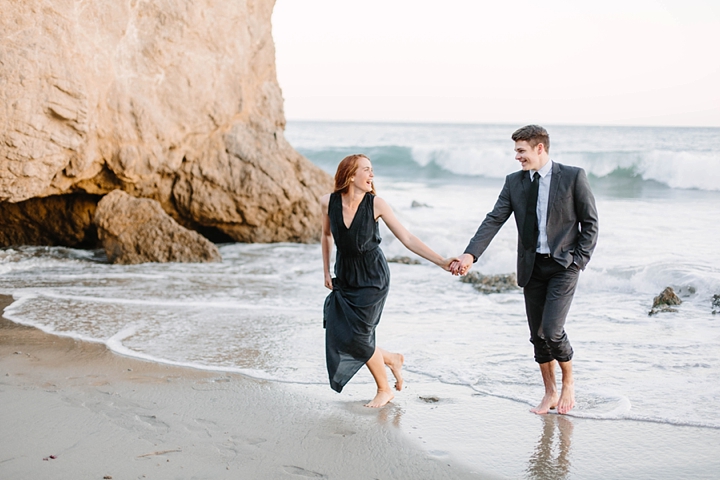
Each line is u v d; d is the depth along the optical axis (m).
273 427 3.92
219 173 11.88
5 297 7.43
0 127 8.59
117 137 10.21
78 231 11.36
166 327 6.26
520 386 4.68
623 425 3.96
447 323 6.48
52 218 11.29
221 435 3.78
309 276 9.15
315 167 13.11
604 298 7.45
